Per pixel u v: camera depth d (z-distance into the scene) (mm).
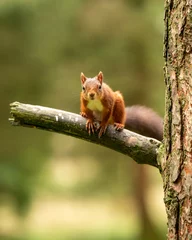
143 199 20844
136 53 18953
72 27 18375
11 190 18109
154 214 23531
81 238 21156
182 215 4414
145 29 18453
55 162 21234
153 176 23078
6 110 18750
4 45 18250
